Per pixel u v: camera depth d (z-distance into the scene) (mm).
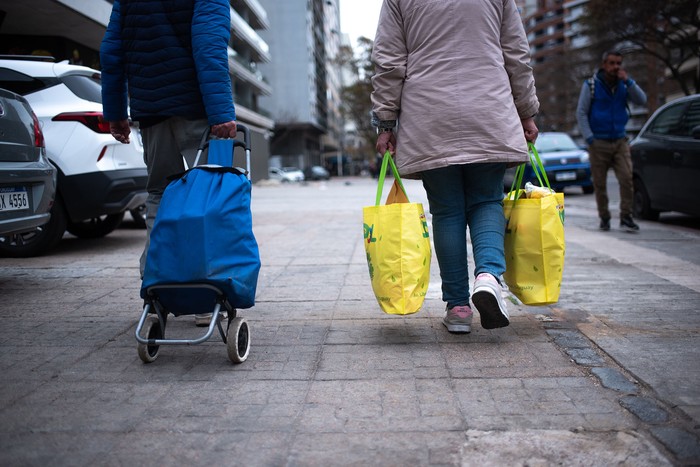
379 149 3100
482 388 2355
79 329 3229
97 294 4055
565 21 87062
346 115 57469
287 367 2629
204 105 2873
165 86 2936
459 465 1787
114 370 2611
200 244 2471
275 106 61469
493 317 2744
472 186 2994
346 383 2436
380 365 2631
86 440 1961
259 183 33250
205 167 2652
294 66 60969
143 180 5953
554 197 3004
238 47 44656
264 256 5453
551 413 2117
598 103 6664
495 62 2850
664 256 5258
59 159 5457
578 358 2660
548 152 14078
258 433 2008
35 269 4949
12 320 3412
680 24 28797
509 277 3061
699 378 2379
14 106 4082
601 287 4043
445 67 2816
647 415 2076
